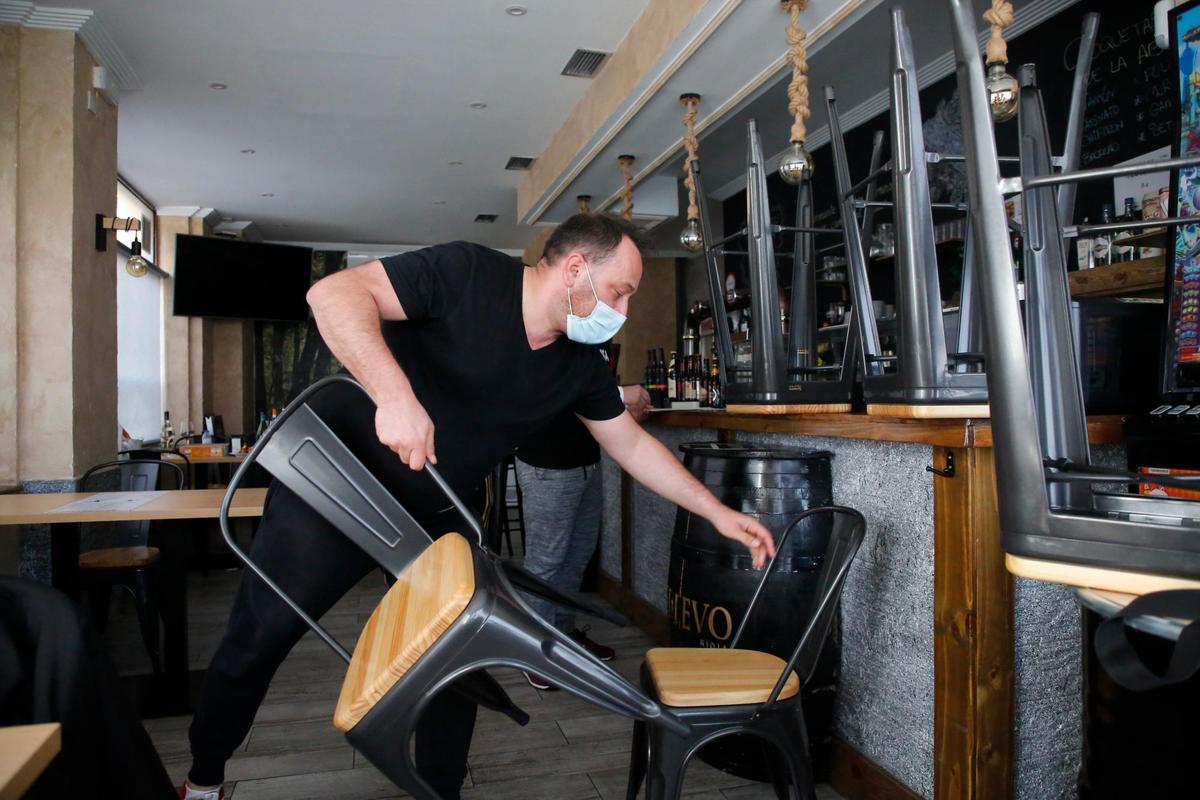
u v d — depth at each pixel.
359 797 2.25
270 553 1.69
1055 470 0.99
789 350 3.09
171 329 8.23
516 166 6.96
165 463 3.84
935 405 1.81
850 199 2.17
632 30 4.39
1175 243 1.79
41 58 4.11
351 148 6.44
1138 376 1.97
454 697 1.88
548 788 2.31
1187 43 1.80
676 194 6.61
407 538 1.45
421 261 1.60
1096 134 3.73
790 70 3.76
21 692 0.92
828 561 1.70
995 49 1.93
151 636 3.13
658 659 1.74
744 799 2.21
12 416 4.01
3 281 4.01
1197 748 0.77
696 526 2.25
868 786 2.13
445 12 4.26
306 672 3.35
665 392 4.66
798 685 1.60
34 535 4.04
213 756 1.76
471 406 1.70
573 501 3.26
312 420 1.46
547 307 1.65
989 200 0.95
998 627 1.78
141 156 6.56
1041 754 1.85
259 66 4.89
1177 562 0.83
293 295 8.67
